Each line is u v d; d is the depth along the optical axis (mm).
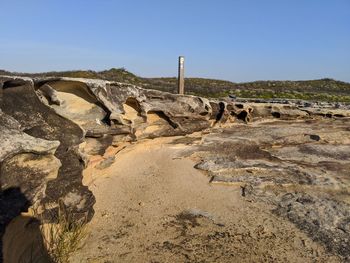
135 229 5789
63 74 25219
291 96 31969
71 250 4816
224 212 6512
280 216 6336
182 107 10672
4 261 3586
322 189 7492
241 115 13969
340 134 12289
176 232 5746
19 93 5172
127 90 8617
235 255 5125
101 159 7668
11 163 4066
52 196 5148
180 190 7398
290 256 5141
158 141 9961
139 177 7871
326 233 5758
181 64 14469
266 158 9516
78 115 7047
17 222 4184
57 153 5371
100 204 6523
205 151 9734
